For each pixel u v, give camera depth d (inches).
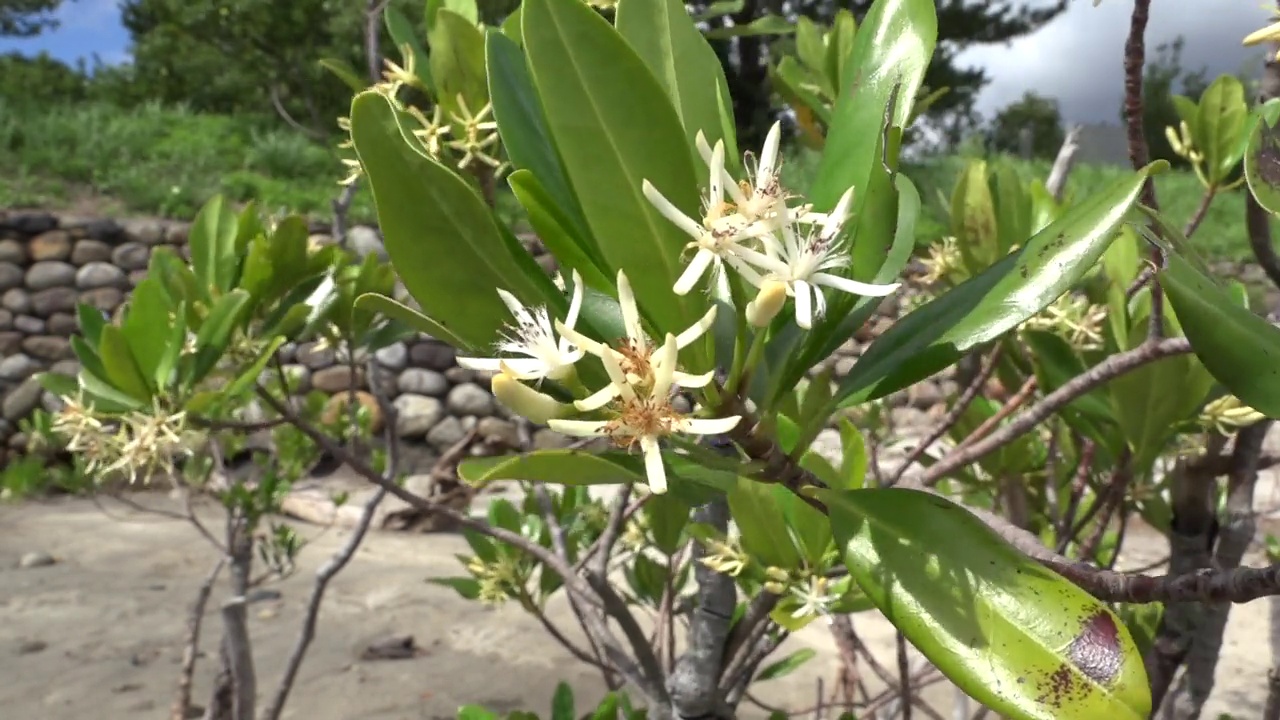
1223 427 12.7
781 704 33.5
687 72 9.6
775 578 11.8
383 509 61.2
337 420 31.3
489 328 8.2
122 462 13.9
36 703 34.1
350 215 91.6
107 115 112.5
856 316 8.5
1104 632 6.4
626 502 16.2
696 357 7.7
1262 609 43.6
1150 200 9.1
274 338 15.3
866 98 8.7
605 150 7.6
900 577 7.0
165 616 43.8
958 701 23.5
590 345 7.1
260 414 33.1
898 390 7.8
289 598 46.7
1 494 65.7
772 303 7.2
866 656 21.2
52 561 52.4
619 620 13.9
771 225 7.3
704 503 7.9
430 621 43.4
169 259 17.3
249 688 25.1
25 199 89.4
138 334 14.2
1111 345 15.1
